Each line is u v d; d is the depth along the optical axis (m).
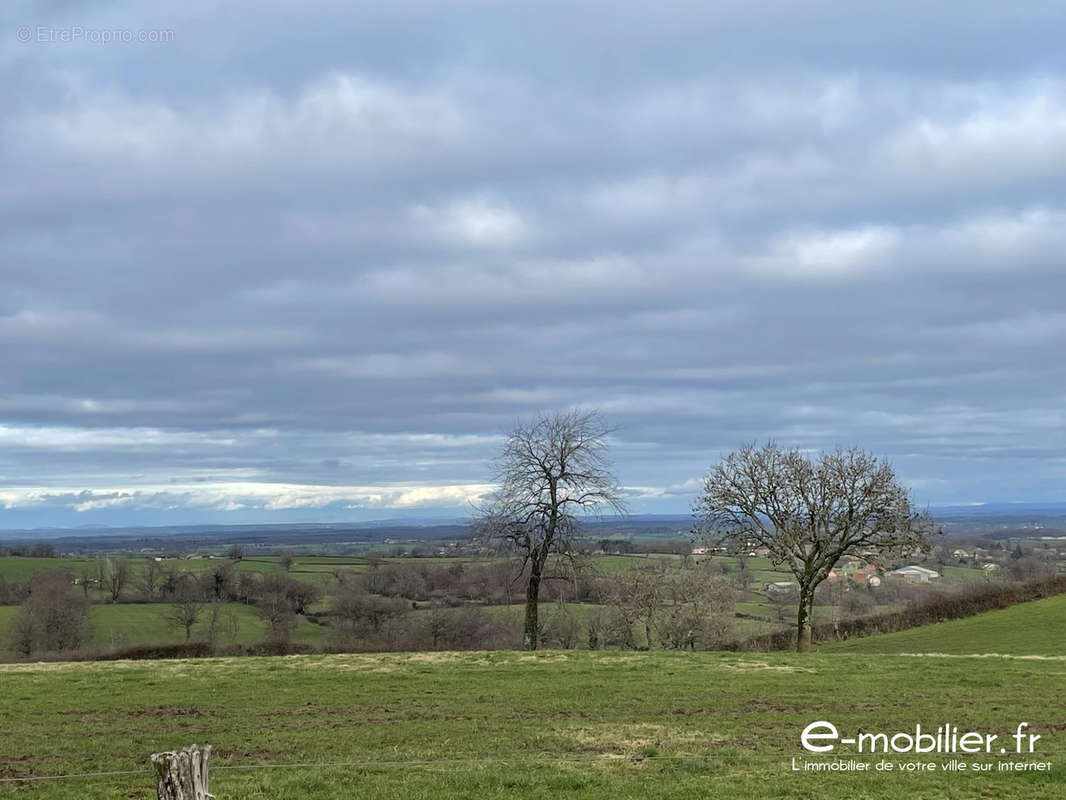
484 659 33.84
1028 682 27.58
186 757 9.48
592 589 56.00
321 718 22.86
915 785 15.80
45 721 22.78
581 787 15.67
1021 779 16.16
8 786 16.55
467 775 16.39
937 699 24.78
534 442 48.16
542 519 48.25
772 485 48.03
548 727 21.34
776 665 31.95
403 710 23.84
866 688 26.69
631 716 22.75
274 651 46.59
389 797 15.17
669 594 66.00
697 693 25.98
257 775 16.97
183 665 32.81
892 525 46.22
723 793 15.27
